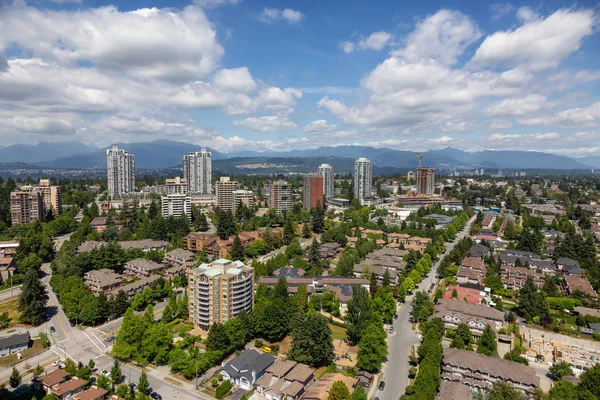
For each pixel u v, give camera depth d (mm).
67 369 138750
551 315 192250
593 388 117875
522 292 194625
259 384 130750
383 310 182375
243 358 143375
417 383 123375
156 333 151250
